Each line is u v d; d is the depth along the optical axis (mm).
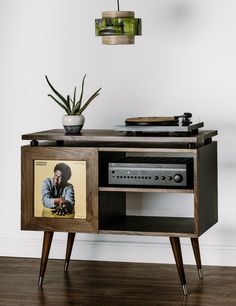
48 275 3570
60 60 3855
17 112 3922
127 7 3760
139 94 3785
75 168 3291
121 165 3268
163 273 3590
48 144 3461
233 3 3643
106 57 3805
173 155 3771
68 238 3639
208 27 3680
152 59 3756
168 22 3723
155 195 3793
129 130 3271
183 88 3729
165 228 3309
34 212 3367
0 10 3900
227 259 3727
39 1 3855
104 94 3824
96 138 3258
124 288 3332
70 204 3311
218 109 3697
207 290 3285
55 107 3879
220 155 3709
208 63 3689
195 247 3471
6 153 3945
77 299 3168
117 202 3600
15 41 3895
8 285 3396
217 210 3576
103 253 3863
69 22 3832
